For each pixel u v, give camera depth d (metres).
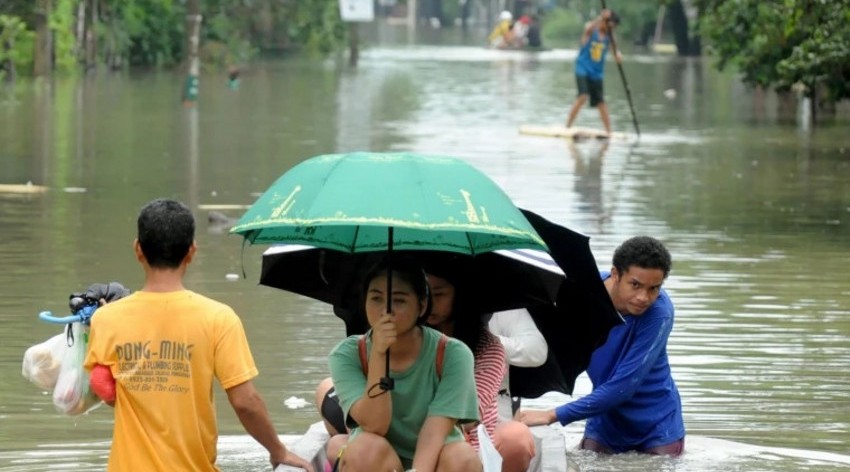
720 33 70.25
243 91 84.44
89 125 60.62
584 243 16.41
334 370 14.59
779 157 53.41
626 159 51.94
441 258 15.64
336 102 77.69
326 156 14.34
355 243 15.45
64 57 87.94
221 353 13.37
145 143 54.06
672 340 24.12
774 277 29.70
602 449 18.48
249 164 47.78
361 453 14.19
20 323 24.41
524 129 60.84
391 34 190.62
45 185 41.84
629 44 162.75
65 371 13.90
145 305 13.37
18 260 30.03
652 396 18.30
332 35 122.31
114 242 32.38
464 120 67.81
